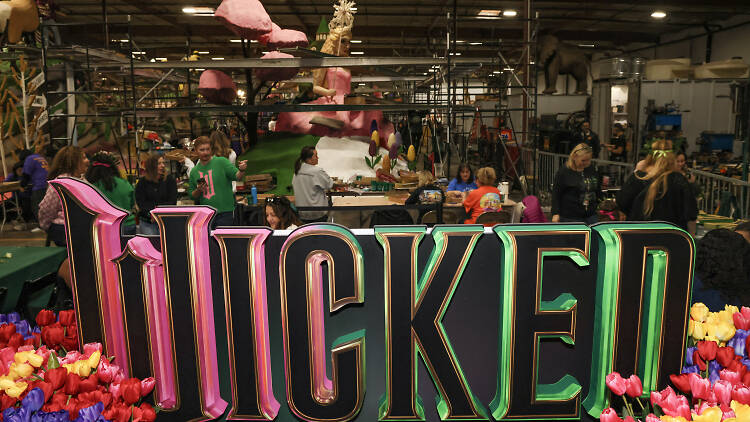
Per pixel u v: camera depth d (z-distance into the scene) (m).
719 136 11.60
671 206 4.20
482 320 1.71
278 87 12.47
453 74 11.00
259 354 1.69
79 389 1.50
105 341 1.74
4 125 9.46
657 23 19.97
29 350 1.66
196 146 5.18
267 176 7.78
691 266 1.60
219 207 5.25
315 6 19.11
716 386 1.36
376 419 1.75
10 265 2.73
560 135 13.18
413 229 1.65
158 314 1.70
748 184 6.74
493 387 1.74
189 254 1.66
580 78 17.52
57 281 2.94
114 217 1.71
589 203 5.26
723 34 18.81
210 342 1.72
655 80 11.65
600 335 1.66
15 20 8.45
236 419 1.72
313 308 1.64
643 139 11.70
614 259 1.61
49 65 9.63
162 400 1.73
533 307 1.64
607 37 21.44
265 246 1.68
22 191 8.24
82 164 4.15
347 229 1.65
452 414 1.67
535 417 1.69
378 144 9.91
